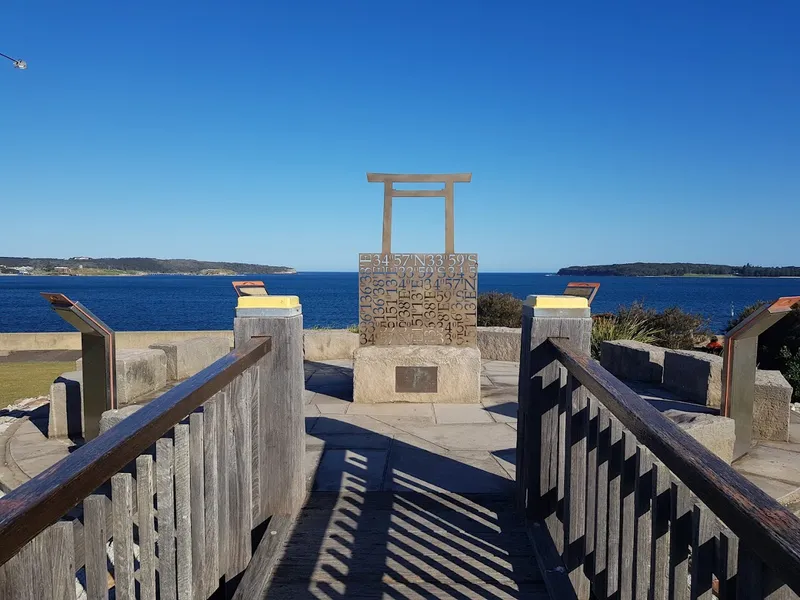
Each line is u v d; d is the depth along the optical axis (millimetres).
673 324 11898
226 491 2521
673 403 6344
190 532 2109
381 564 2883
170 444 1930
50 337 14391
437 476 4047
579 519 2625
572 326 3080
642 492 1925
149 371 6809
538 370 3100
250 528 2801
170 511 1945
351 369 8562
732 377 4879
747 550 1237
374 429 5250
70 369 10906
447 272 6500
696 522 1522
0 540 1000
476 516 3414
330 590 2676
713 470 1320
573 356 2584
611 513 2174
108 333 5027
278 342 3225
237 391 2705
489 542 3104
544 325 3082
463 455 4516
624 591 2047
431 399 6316
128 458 1554
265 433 3248
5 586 1117
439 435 5066
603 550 2287
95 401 5066
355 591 2668
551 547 2938
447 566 2869
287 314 3221
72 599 1321
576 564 2627
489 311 13109
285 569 2838
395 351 6324
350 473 4098
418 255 6484
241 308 3234
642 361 7605
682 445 1491
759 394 5457
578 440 2623
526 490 3242
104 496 1491
